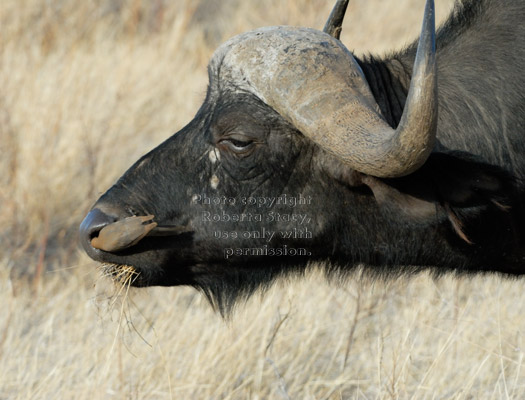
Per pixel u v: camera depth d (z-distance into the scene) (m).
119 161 32.34
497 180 14.46
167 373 19.20
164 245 16.22
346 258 16.80
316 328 21.81
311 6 42.75
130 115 35.31
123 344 21.06
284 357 21.31
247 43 15.59
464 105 16.20
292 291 22.64
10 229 28.38
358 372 21.31
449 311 22.50
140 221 15.63
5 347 21.62
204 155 15.94
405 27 44.94
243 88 15.55
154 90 37.69
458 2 17.33
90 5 46.16
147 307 23.39
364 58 16.88
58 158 30.34
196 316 22.19
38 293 24.05
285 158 15.70
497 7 16.66
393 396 18.53
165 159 16.12
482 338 21.48
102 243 15.71
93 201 28.83
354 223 16.22
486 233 16.17
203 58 41.44
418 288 23.56
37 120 31.95
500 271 17.19
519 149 16.23
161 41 43.81
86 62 38.72
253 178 15.84
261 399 20.44
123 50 41.78
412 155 13.79
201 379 20.28
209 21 48.94
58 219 28.70
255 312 21.80
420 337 21.80
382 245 16.44
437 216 14.98
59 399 19.66
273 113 15.45
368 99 15.01
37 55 39.34
